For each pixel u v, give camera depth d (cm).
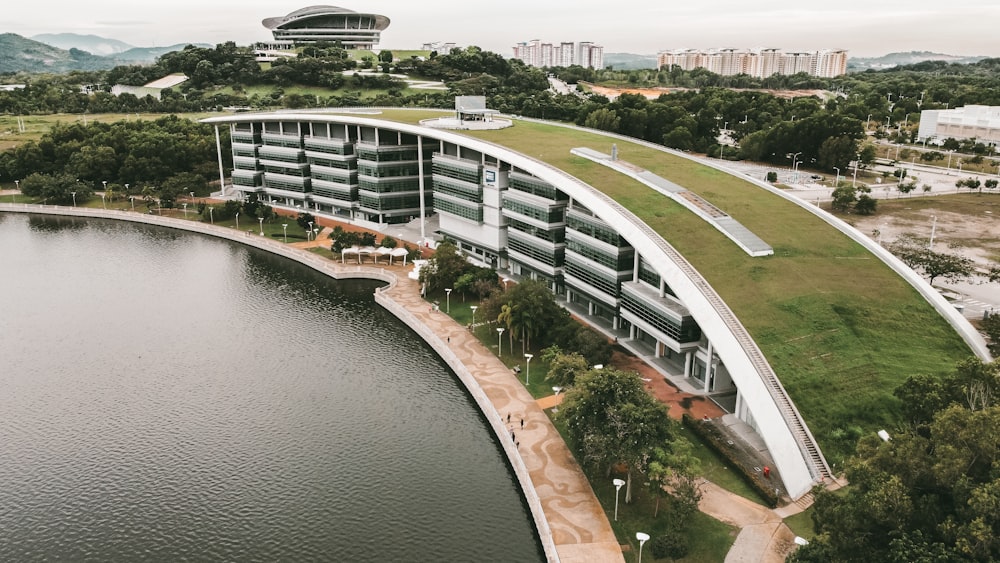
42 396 11194
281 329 13762
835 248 11469
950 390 6988
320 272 17162
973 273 14938
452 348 12094
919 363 9144
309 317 14338
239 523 8238
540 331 11862
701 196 13012
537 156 14800
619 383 8162
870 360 9131
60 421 10469
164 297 15588
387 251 16675
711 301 9831
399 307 14100
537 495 7994
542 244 13938
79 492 8831
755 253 10894
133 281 16675
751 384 8744
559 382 9838
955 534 5150
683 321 10306
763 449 8800
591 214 12644
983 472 5591
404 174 19412
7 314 14625
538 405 10119
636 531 7425
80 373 11969
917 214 19900
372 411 10675
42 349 12938
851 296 10200
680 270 10412
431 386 11406
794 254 11106
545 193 13850
